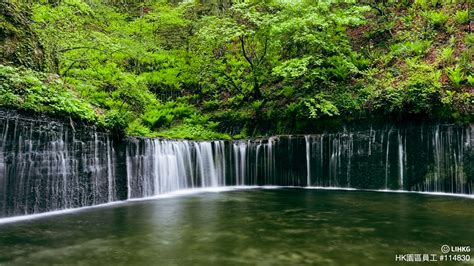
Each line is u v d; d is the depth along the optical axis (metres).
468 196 10.12
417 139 11.26
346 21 13.73
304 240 6.05
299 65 13.30
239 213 8.36
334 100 13.23
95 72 13.30
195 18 21.97
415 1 15.60
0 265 4.82
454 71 11.20
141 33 18.66
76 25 13.92
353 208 8.83
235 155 13.87
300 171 13.27
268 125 14.91
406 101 11.31
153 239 6.14
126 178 10.29
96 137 9.35
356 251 5.43
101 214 8.14
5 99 7.37
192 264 4.91
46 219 7.46
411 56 13.34
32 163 7.70
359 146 12.34
